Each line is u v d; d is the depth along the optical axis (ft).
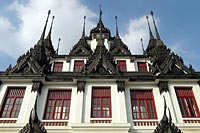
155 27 91.45
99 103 60.54
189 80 64.95
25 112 56.85
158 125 51.19
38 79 63.77
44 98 61.46
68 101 62.03
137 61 90.12
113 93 61.72
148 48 98.02
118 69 67.36
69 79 65.05
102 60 70.38
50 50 98.53
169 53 76.02
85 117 56.29
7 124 54.34
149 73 69.36
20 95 62.18
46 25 89.76
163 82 63.77
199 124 54.90
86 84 63.87
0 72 66.03
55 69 86.89
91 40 112.68
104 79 64.28
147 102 61.72
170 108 57.88
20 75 64.28
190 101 61.62
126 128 53.01
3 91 61.87
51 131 53.88
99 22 120.06
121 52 95.30
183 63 71.61
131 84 65.16
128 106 59.67
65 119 57.41
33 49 76.33
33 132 48.70
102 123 54.39
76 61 89.66
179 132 49.75
